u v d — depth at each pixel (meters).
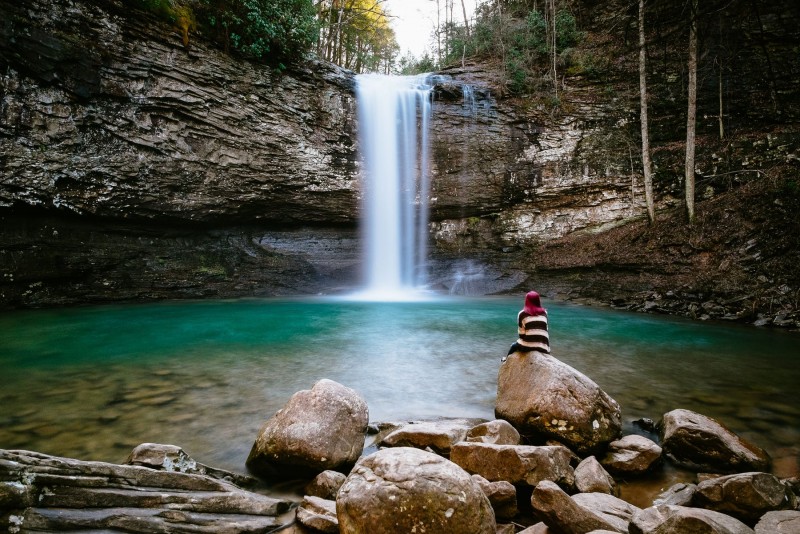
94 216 13.22
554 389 4.13
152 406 4.88
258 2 14.59
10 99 11.12
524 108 19.30
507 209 19.86
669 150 17.23
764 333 9.84
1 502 2.38
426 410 5.00
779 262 12.05
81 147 12.40
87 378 5.93
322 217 18.45
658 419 4.84
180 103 13.98
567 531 2.57
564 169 18.80
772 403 5.29
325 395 3.80
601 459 3.90
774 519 2.58
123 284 13.88
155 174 13.90
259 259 17.28
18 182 11.37
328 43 24.58
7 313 11.33
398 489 2.31
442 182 19.50
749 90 16.62
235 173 15.62
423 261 19.91
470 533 2.26
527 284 17.39
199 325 10.58
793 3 15.20
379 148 18.55
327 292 17.91
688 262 13.87
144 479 2.93
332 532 2.70
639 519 2.51
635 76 18.50
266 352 7.78
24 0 10.99
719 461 3.69
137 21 12.92
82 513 2.59
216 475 3.34
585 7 21.23
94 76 12.34
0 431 4.09
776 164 14.85
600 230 17.95
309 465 3.40
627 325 10.88
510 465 3.22
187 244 15.87
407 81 19.48
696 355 7.82
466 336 9.58
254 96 15.52
